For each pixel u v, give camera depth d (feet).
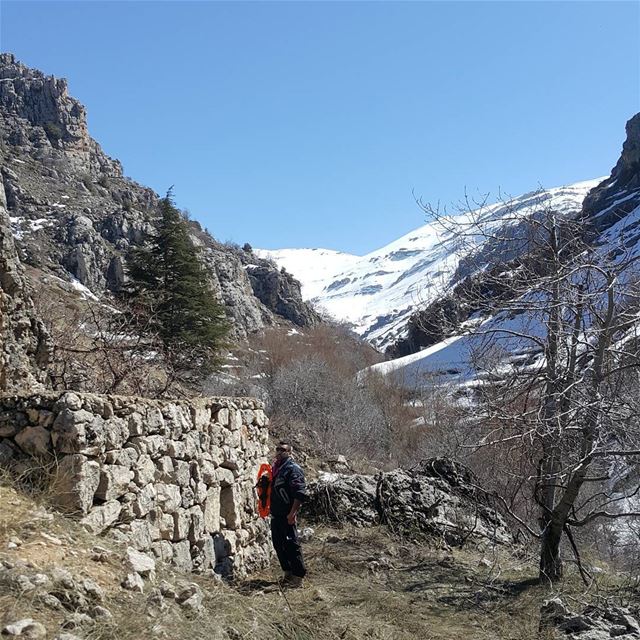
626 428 30.22
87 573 16.28
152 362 44.47
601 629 23.43
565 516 32.89
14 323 26.35
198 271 88.38
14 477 18.69
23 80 282.56
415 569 35.17
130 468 20.47
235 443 28.58
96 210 211.41
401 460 82.94
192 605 17.62
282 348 148.77
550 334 31.86
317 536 38.65
